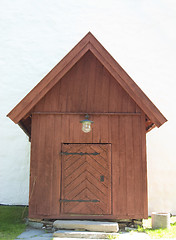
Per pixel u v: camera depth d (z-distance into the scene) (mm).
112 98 7109
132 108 7090
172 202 9125
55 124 7062
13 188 9266
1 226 6848
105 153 6945
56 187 6855
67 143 7008
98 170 6887
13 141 9484
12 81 9719
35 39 9953
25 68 9805
